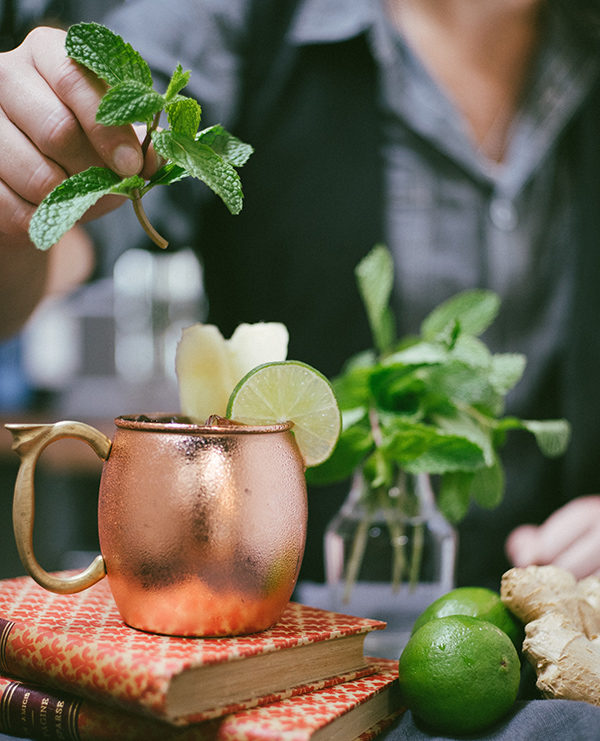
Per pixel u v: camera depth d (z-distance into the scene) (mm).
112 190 456
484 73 1054
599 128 1080
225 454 463
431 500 625
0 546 1744
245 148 506
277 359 537
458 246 1070
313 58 1051
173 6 989
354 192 1070
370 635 608
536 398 1093
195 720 423
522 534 883
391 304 1072
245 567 464
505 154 1068
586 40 1049
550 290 1087
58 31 515
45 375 2311
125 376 2271
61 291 976
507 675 461
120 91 450
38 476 1744
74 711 456
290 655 469
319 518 1021
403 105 1049
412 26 1041
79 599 538
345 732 456
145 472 464
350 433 592
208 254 1126
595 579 534
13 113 506
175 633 468
